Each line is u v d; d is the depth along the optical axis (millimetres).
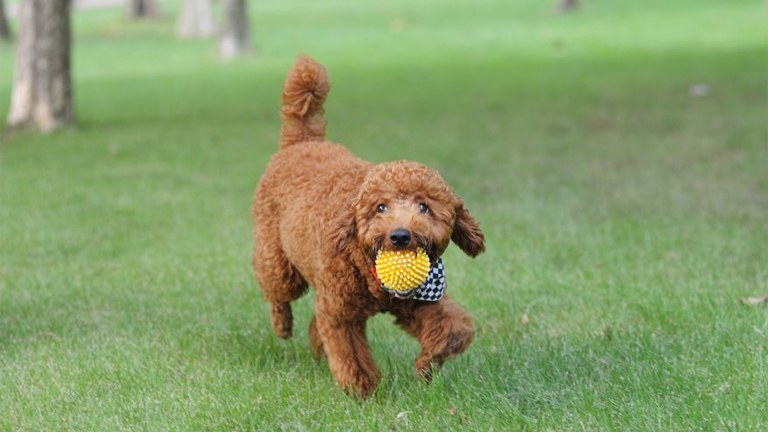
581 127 14453
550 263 7613
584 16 34250
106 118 16500
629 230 8484
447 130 14531
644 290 6621
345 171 4934
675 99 16594
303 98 5738
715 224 8594
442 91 19062
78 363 5645
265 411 4824
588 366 5199
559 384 4949
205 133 14648
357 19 37812
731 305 6078
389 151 12781
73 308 6910
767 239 7996
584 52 24734
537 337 5844
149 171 11766
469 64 23516
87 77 23812
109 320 6617
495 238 8422
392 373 5234
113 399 5105
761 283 6727
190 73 23797
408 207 4348
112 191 10695
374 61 24938
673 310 6074
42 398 5148
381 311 4836
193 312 6742
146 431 4668
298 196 5133
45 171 11766
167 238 8766
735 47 23500
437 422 4547
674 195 9891
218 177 11445
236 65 25078
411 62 24391
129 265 7957
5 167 12023
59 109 14766
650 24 30312
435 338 4648
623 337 5641
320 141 5699
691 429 4301
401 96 18531
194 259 8070
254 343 5984
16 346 6105
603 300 6543
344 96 18734
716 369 4984
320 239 4738
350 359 4840
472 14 37719
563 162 11930
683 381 4840
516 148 12945
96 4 52125
